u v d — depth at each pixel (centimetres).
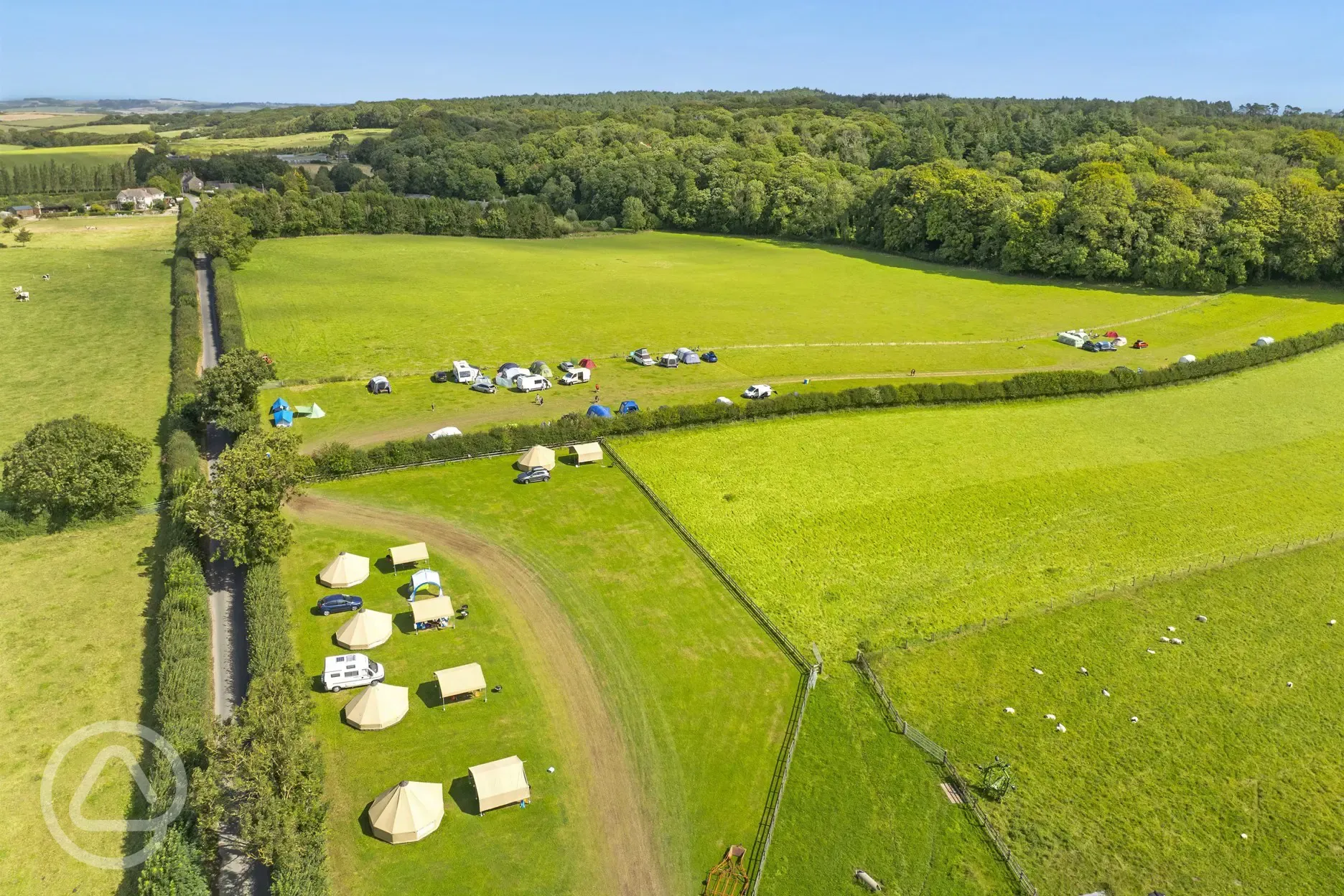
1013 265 16125
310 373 9856
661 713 4678
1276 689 4897
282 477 5681
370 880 3622
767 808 4081
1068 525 6719
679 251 19775
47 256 15650
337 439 8012
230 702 4506
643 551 6259
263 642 4731
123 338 10969
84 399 8769
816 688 4897
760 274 16788
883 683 4925
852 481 7419
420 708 4638
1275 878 3725
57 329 11238
